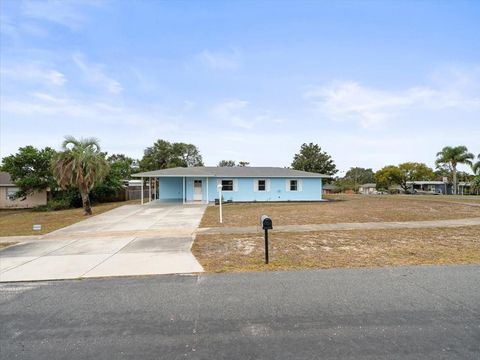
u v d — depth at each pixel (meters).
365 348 3.19
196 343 3.35
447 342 3.29
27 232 11.60
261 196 26.23
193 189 26.05
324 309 4.18
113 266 6.56
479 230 10.41
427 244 8.32
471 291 4.79
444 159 46.19
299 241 8.89
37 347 3.32
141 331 3.64
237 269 6.19
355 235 9.73
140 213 17.28
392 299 4.50
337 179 70.81
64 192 25.42
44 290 5.15
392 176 58.94
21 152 24.77
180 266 6.46
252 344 3.30
